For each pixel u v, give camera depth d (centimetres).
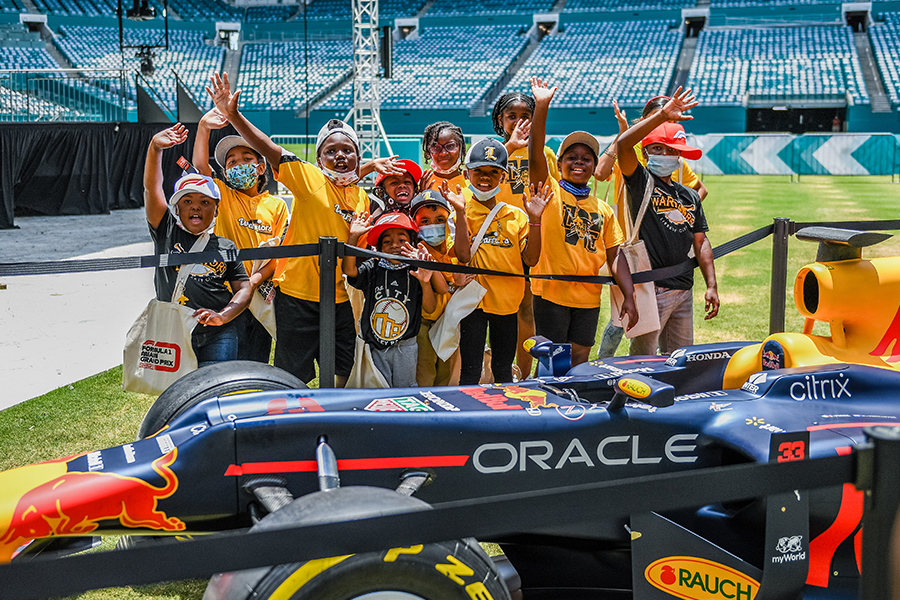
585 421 291
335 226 449
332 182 451
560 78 3916
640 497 177
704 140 2816
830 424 297
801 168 2759
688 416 300
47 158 1686
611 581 314
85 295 907
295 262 450
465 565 207
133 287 955
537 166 459
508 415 288
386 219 426
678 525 271
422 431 279
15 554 244
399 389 321
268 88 3825
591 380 340
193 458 265
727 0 4344
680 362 377
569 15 4444
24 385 586
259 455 269
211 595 202
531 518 176
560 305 477
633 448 293
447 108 3759
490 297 460
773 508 266
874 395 319
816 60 3809
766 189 2317
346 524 170
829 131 3766
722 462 300
